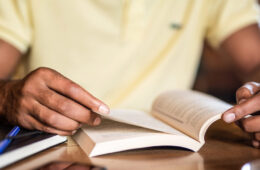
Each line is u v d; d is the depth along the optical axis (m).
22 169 0.47
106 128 0.59
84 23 0.91
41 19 0.90
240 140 0.62
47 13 0.91
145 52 0.98
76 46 0.92
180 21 1.03
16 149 0.49
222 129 0.68
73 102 0.55
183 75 1.07
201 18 1.07
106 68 0.94
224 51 1.08
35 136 0.55
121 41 0.94
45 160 0.50
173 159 0.53
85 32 0.92
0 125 0.60
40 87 0.55
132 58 0.96
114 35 0.93
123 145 0.54
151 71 0.99
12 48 0.89
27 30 0.91
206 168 0.50
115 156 0.53
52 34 0.91
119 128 0.59
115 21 0.93
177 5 1.01
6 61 0.88
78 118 0.55
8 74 0.90
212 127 0.69
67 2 0.90
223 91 1.38
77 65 0.93
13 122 0.59
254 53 1.00
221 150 0.57
